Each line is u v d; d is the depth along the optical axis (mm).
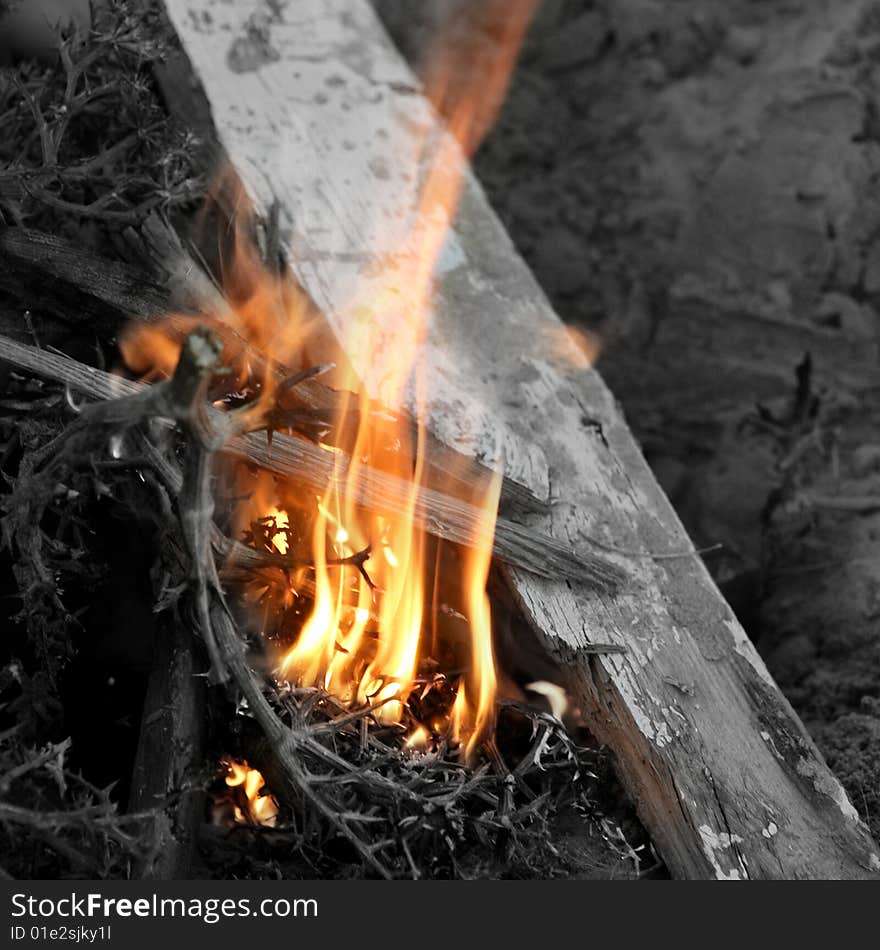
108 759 3275
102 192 3637
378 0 6016
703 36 5629
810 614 3965
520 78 5777
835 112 5078
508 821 2883
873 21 5391
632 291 4973
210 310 3508
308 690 2949
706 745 3043
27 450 3041
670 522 3480
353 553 3252
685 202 5109
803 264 4816
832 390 4582
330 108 4332
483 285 3955
